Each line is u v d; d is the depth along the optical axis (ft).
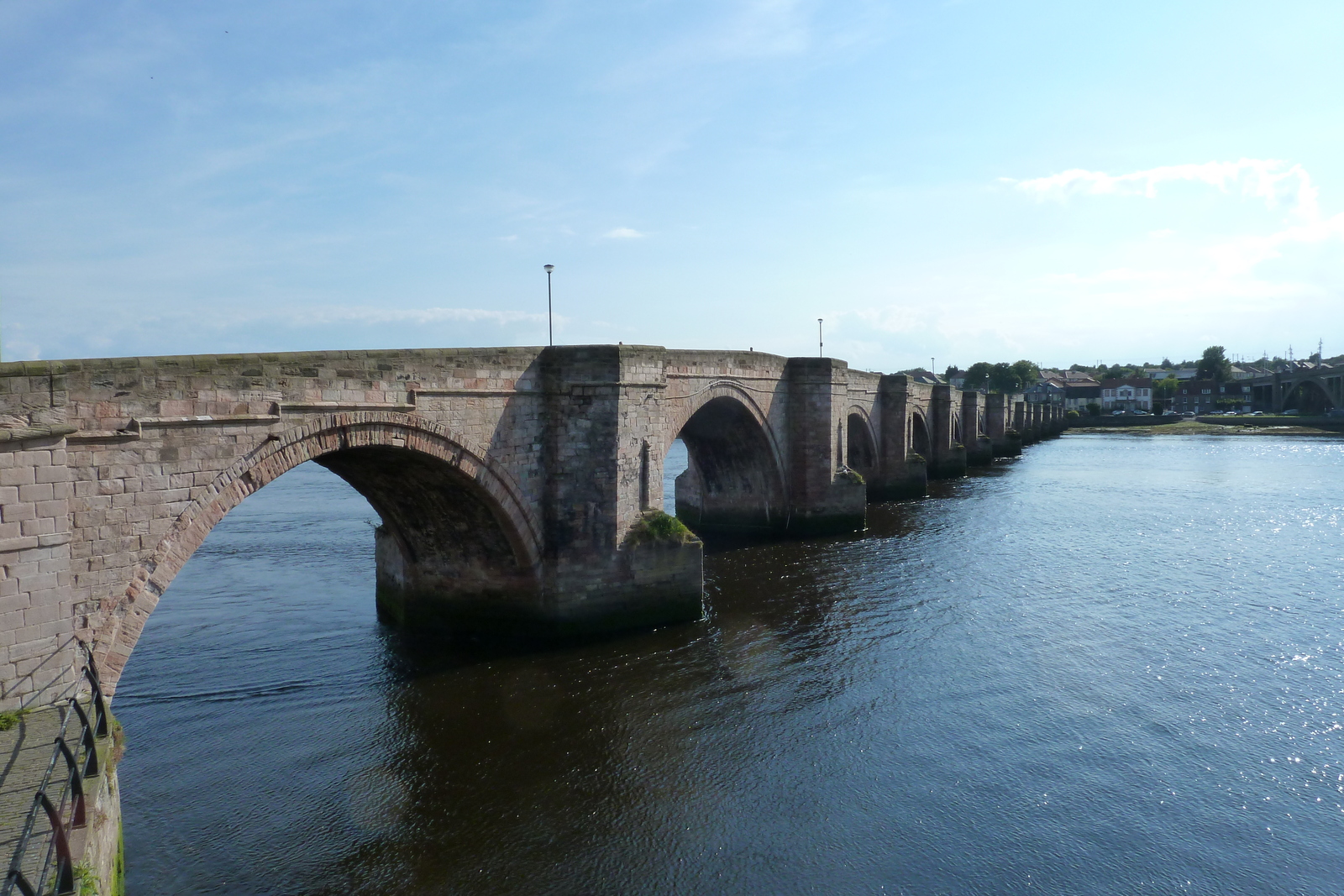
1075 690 90.84
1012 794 70.08
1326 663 98.94
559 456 102.63
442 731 80.33
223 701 87.10
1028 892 57.72
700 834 64.18
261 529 192.24
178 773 72.18
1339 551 163.63
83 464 59.11
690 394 136.56
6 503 51.98
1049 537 177.68
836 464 182.70
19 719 52.37
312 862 59.82
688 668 96.22
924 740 79.46
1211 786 71.20
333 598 126.11
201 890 56.54
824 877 59.26
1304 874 59.57
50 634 54.39
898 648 103.76
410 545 107.96
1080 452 434.71
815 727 81.87
